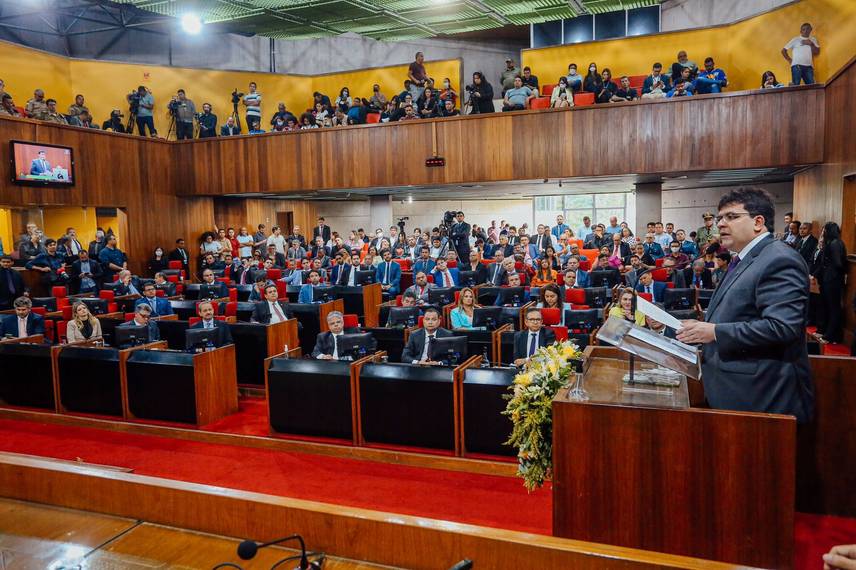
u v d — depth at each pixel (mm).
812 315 9938
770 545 2508
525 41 21984
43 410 7148
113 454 5910
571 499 2783
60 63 16922
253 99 17000
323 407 5859
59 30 18750
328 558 2234
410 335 6906
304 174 15758
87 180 14992
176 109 17156
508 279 10945
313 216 22281
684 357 2459
